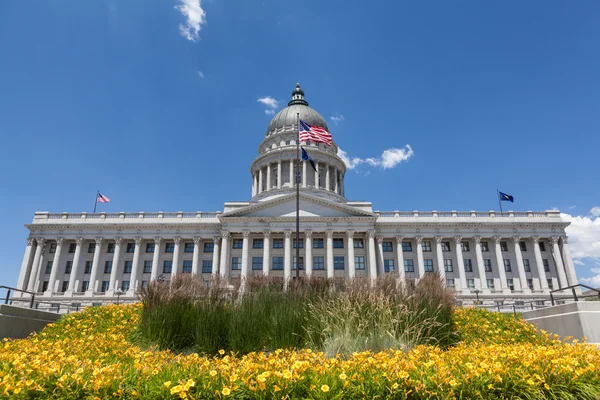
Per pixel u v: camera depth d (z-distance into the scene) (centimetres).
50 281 6531
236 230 6581
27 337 1537
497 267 6762
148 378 609
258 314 1217
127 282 6719
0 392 548
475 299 6150
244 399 574
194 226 6825
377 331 1095
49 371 611
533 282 6744
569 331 1427
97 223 6838
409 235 6800
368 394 581
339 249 6688
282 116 9569
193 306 1284
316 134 3747
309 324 1163
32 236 6819
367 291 1268
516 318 1692
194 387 569
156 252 6731
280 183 8350
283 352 906
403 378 601
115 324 1558
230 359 880
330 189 8575
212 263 6781
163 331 1202
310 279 1622
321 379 605
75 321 1650
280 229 6500
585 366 693
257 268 6556
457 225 6825
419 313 1203
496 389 614
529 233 6869
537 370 662
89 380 598
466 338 1306
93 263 6662
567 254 6769
